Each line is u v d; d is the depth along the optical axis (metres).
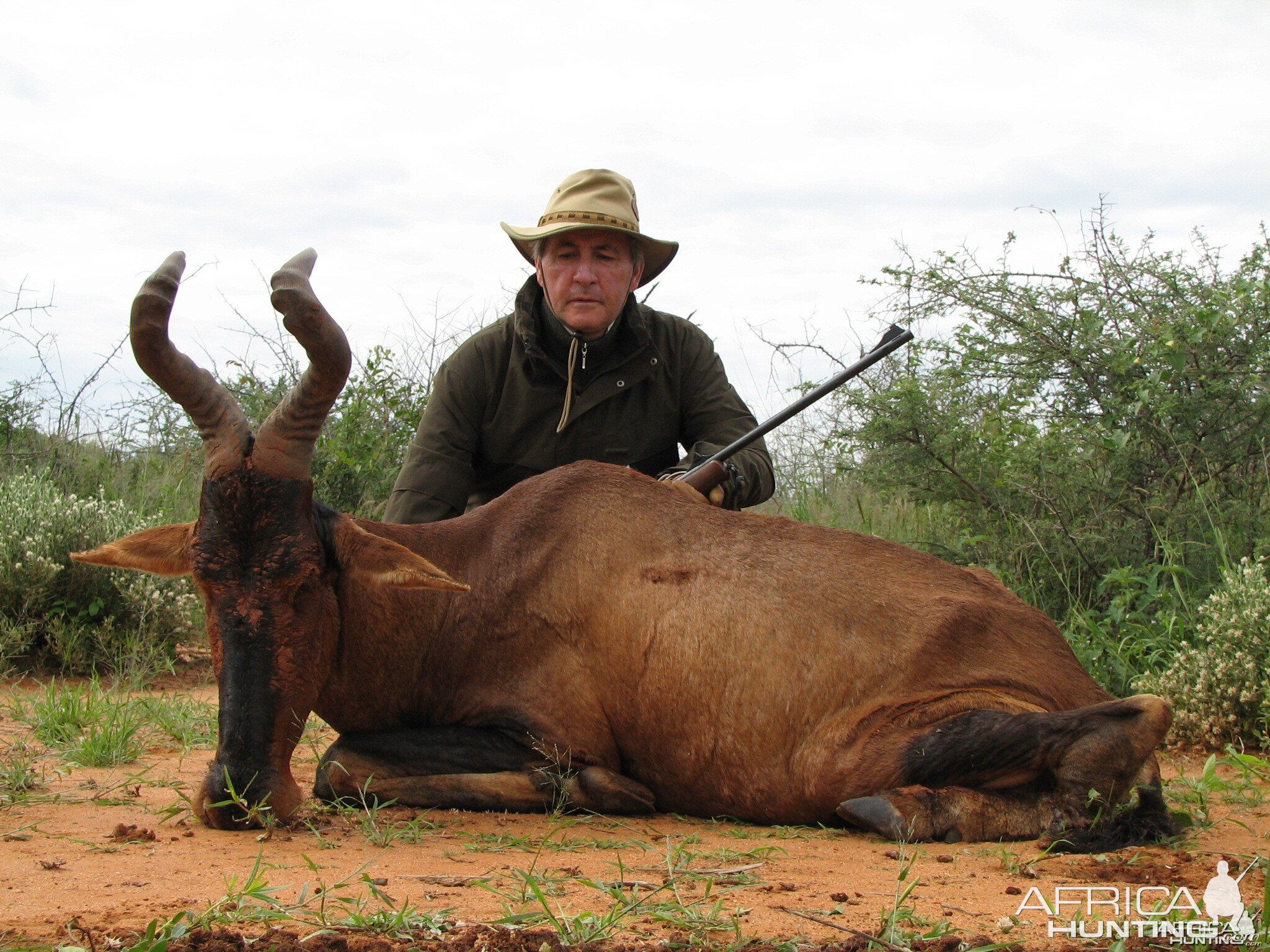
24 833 3.77
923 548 8.23
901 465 7.96
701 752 4.24
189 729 5.64
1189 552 7.32
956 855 3.66
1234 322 7.26
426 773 4.31
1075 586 7.51
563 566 4.45
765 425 5.73
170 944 2.61
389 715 4.50
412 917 2.81
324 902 2.96
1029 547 7.54
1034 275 8.19
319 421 3.99
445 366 6.05
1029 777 3.93
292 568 3.93
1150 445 7.58
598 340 5.97
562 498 4.59
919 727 4.02
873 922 2.94
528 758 4.31
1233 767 5.29
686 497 4.64
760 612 4.26
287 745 3.93
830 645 4.19
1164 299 7.92
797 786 4.13
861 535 4.52
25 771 4.64
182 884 3.19
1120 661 6.45
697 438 6.35
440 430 5.95
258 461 3.94
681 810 4.38
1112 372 7.82
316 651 4.03
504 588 4.45
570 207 5.72
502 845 3.72
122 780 4.71
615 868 3.47
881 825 3.87
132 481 10.80
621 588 4.39
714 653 4.24
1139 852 3.71
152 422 11.41
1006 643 4.25
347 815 4.09
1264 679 5.64
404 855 3.57
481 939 2.70
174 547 4.11
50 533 7.79
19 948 2.58
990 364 8.12
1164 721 3.78
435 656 4.46
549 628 4.39
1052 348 7.91
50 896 3.06
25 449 10.76
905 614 4.24
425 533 4.54
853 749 4.06
